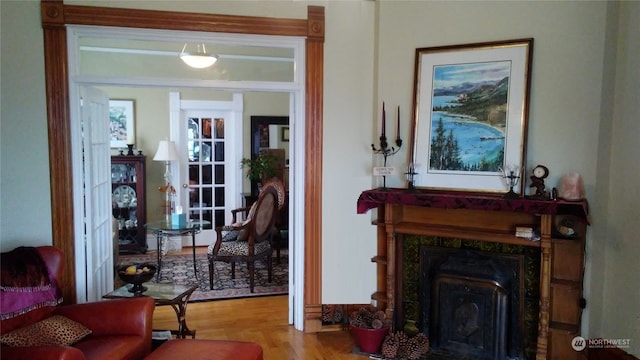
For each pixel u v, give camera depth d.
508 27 3.12
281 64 5.32
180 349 2.38
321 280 3.64
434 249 3.34
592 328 2.95
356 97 3.60
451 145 3.28
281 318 3.92
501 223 3.20
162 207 6.35
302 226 3.62
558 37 2.96
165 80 3.38
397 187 3.51
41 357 1.92
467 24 3.25
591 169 2.89
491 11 3.17
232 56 5.09
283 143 6.66
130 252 6.04
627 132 2.78
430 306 3.35
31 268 2.51
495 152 3.12
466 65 3.23
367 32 3.59
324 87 3.56
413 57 3.43
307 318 3.63
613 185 2.89
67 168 3.22
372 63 3.60
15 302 2.38
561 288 2.92
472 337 3.12
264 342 3.44
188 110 6.43
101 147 3.67
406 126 3.48
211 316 3.94
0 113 3.10
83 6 3.16
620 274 2.80
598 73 2.86
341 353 3.27
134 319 2.57
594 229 2.91
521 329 3.08
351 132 3.60
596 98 2.86
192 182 6.54
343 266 3.66
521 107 3.04
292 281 3.77
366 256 3.66
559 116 2.98
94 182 3.47
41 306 2.50
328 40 3.54
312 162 3.57
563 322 3.00
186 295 3.18
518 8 3.08
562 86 2.96
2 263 2.45
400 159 3.51
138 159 5.91
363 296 3.69
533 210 2.79
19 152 3.14
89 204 3.33
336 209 3.62
